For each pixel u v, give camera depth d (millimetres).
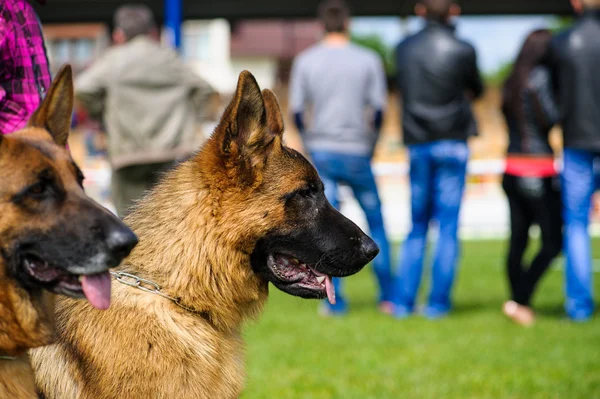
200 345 3473
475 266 12141
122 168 6863
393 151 26984
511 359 6020
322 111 7668
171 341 3398
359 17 19125
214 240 3547
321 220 3773
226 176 3553
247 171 3582
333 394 5059
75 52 36094
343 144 7629
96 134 18422
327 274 3816
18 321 2949
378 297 9086
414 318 7812
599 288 9992
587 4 7309
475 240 16484
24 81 3625
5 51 3521
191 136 7027
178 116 6941
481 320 7691
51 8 18156
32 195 2865
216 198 3555
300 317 7902
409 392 5105
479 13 18906
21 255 2877
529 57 7508
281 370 5684
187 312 3539
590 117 7152
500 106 7883
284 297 9523
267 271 3699
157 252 3547
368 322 7570
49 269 2941
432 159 7582
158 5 17906
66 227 2885
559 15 19047
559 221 7652
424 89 7461
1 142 2844
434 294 7902
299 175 3734
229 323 3666
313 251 3736
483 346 6469
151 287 3514
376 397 4992
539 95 7367
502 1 18688
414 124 7590
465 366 5805
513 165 7555
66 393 3357
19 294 2934
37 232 2863
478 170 18453
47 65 3762
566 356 6121
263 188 3625
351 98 7625
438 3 7449
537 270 7539
